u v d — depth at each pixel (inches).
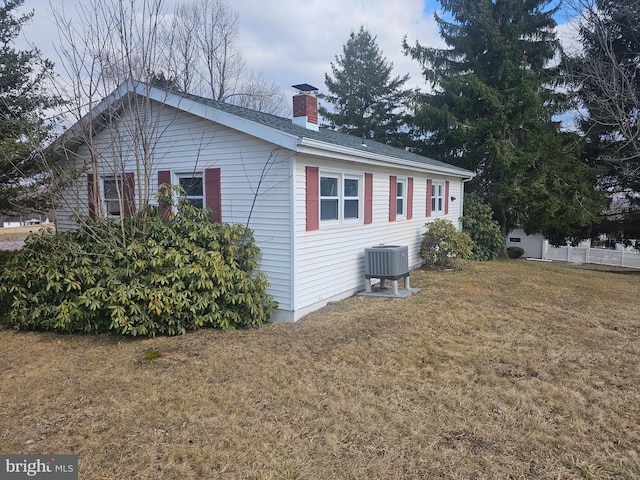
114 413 140.2
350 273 303.4
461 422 132.7
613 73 512.1
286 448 119.6
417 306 274.5
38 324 231.0
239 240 250.4
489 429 128.6
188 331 229.1
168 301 212.1
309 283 257.8
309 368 176.1
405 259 314.8
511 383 160.4
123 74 252.1
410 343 204.7
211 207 271.3
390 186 354.3
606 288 371.6
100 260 223.5
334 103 1121.4
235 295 229.9
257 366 178.9
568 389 154.6
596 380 162.7
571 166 582.9
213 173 268.1
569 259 661.3
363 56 1120.2
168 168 287.7
